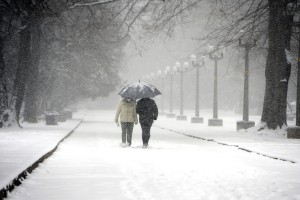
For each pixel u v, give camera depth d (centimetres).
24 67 8919
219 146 5453
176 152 4631
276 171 3209
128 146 5309
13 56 10331
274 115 7725
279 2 7725
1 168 2852
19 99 8838
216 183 2636
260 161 3894
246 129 8456
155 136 7500
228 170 3206
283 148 5056
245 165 3512
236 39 8625
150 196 2227
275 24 7788
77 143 5812
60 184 2608
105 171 3167
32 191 2370
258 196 2228
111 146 5362
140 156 4209
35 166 3247
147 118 5103
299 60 7112
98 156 4194
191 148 5150
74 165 3500
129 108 5303
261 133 7588
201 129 9631
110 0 9200
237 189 2414
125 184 2614
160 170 3203
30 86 10750
